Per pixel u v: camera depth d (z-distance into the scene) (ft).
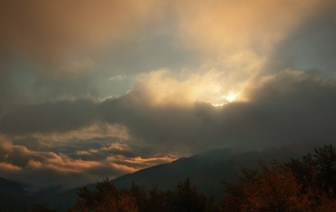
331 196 57.26
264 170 52.24
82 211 76.74
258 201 48.60
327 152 77.97
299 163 79.46
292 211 45.70
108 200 75.36
